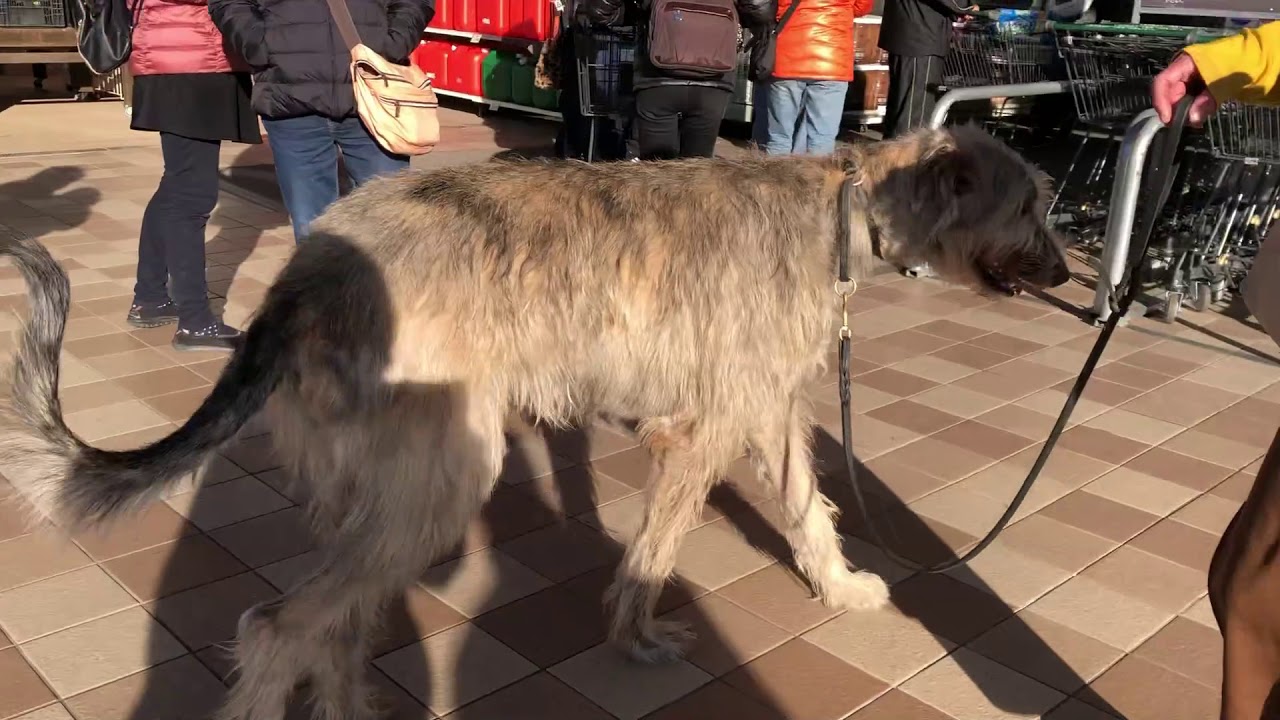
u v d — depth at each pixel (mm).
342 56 4441
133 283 6598
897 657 3242
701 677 3119
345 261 2693
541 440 4691
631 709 2969
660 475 3104
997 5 11086
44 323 2387
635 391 3020
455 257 2732
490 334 2740
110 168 9945
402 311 2666
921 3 7652
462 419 2719
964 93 7102
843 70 7164
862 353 5965
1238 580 2143
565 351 2883
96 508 2367
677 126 6191
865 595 3475
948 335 6320
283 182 4738
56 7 13328
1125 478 4484
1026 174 3209
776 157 3252
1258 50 2391
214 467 4242
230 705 2633
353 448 2652
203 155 5285
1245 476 4531
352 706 2844
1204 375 5750
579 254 2846
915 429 4941
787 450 3436
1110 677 3168
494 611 3408
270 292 2703
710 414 3000
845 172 3150
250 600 3373
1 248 2334
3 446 2357
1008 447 4758
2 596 3344
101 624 3227
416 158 10711
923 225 3174
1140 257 2832
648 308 2910
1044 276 3248
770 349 3002
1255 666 2168
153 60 4973
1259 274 2355
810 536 3467
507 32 13391
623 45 8250
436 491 2699
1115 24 7855
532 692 3029
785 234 3012
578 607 3449
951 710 3002
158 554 3625
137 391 4977
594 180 3004
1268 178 7281
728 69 5949
